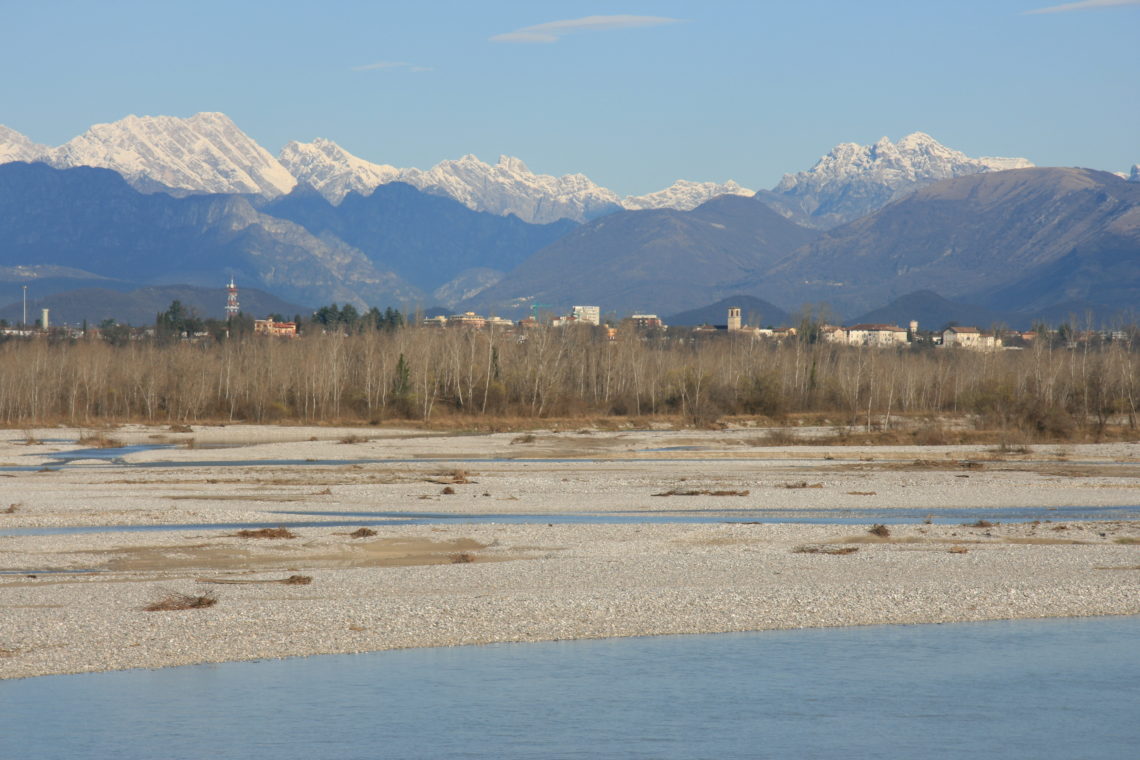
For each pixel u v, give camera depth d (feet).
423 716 123.44
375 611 165.68
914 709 127.13
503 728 120.67
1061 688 134.72
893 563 207.31
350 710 125.08
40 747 113.60
